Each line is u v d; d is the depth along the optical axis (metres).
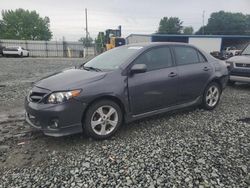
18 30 87.50
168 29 108.19
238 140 4.33
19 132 4.73
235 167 3.48
